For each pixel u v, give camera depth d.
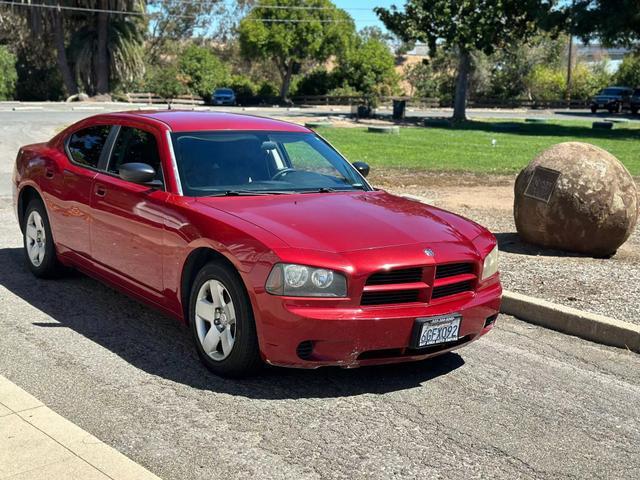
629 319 6.39
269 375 5.02
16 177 7.35
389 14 39.47
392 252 4.66
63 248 6.63
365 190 6.07
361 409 4.56
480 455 4.05
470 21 38.31
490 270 5.23
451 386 5.01
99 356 5.23
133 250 5.63
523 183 9.18
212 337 4.91
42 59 59.59
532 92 70.25
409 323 4.59
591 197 8.77
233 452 3.93
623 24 33.06
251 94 63.91
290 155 6.11
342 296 4.48
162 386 4.75
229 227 4.78
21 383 4.70
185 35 78.56
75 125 6.92
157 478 3.43
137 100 58.56
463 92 41.56
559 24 35.88
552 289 7.31
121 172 5.46
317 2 62.09
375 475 3.76
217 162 5.69
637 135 32.91
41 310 6.20
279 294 4.44
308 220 4.93
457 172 17.52
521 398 4.87
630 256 9.15
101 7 54.44
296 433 4.19
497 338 6.09
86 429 4.11
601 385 5.18
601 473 3.93
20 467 3.48
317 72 66.12
